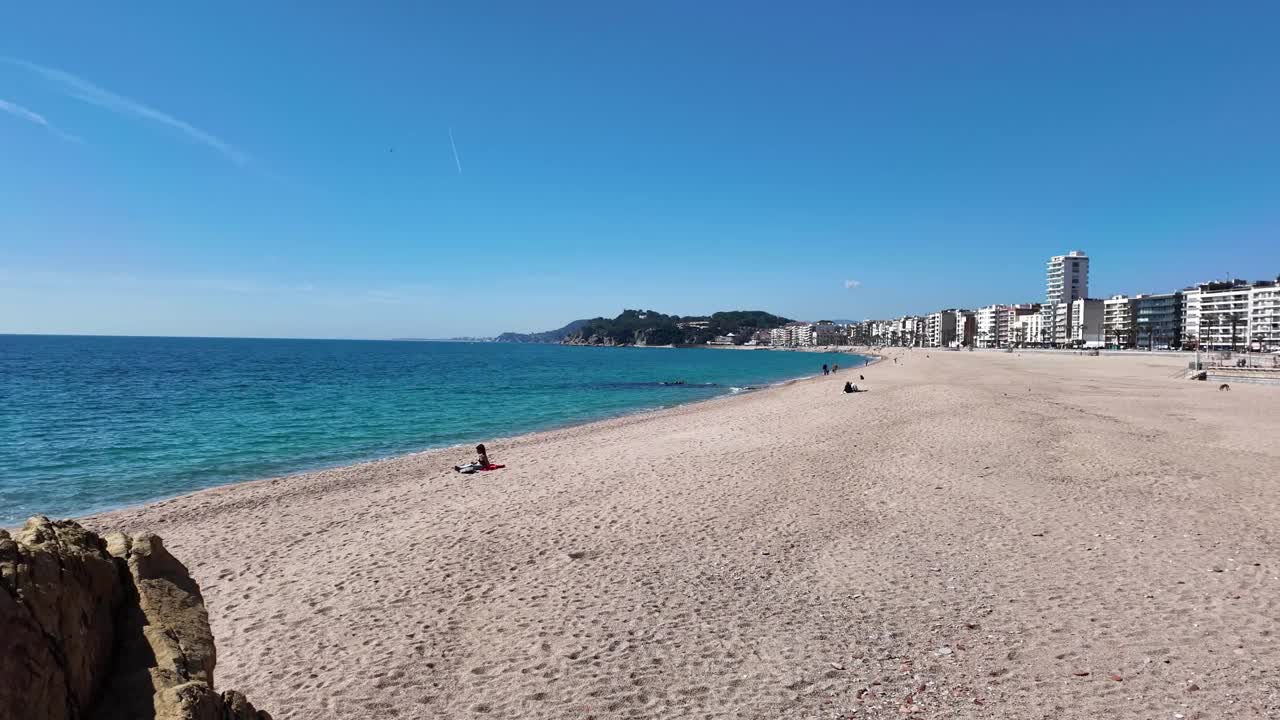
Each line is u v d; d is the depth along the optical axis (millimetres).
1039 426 21391
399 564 9750
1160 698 5344
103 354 116812
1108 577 8094
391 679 6301
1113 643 6332
